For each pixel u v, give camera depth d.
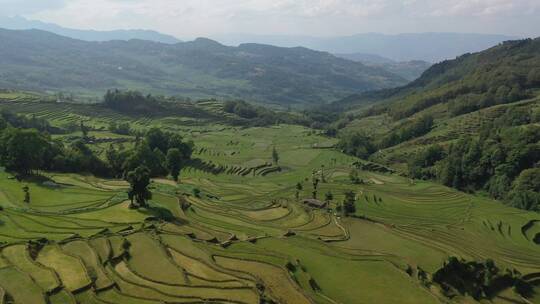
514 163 196.88
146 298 64.31
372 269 86.12
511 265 104.38
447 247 107.75
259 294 67.19
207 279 72.19
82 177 148.00
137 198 111.81
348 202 130.62
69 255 77.12
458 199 176.38
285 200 144.75
